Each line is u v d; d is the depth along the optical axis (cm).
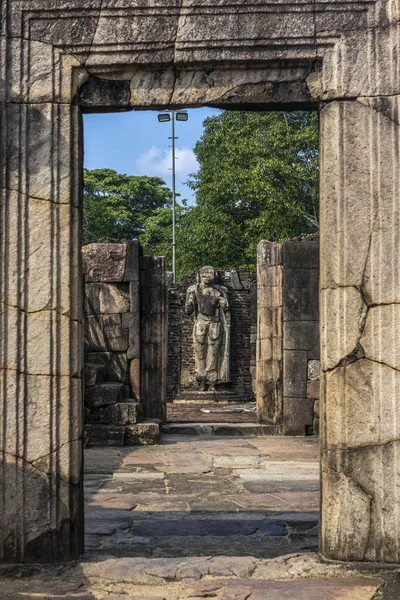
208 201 2531
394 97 512
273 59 521
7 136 521
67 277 520
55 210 521
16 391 514
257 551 548
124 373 1294
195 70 531
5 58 523
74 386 521
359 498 506
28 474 513
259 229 2328
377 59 515
